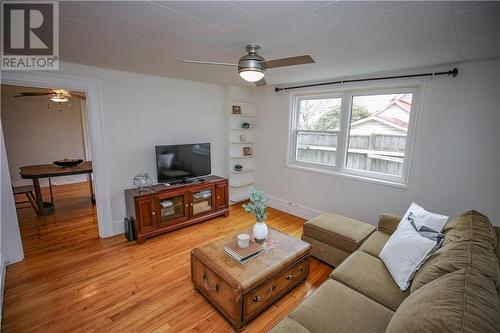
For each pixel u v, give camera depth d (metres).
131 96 3.29
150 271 2.52
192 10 1.48
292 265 2.12
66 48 2.20
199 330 1.81
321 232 2.64
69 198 4.89
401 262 1.71
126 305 2.04
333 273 1.83
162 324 1.86
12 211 2.57
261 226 2.27
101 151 3.10
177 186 3.44
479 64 2.38
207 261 2.01
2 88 5.02
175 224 3.44
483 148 2.44
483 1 1.32
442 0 1.32
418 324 0.92
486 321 0.82
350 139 3.56
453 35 1.82
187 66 2.89
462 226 1.69
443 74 2.57
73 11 1.49
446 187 2.69
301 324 1.36
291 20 1.61
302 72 3.14
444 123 2.63
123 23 1.68
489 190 2.45
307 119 4.05
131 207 3.13
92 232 3.40
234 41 2.02
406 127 3.01
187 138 3.97
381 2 1.35
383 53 2.29
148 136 3.52
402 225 2.00
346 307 1.47
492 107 2.35
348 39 1.94
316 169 3.89
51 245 3.02
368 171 3.39
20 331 1.77
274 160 4.47
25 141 5.40
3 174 2.48
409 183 2.93
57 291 2.19
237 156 4.54
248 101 4.61
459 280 1.08
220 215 4.09
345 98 3.50
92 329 1.80
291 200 4.28
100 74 2.99
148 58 2.55
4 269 2.36
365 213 3.38
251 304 1.83
